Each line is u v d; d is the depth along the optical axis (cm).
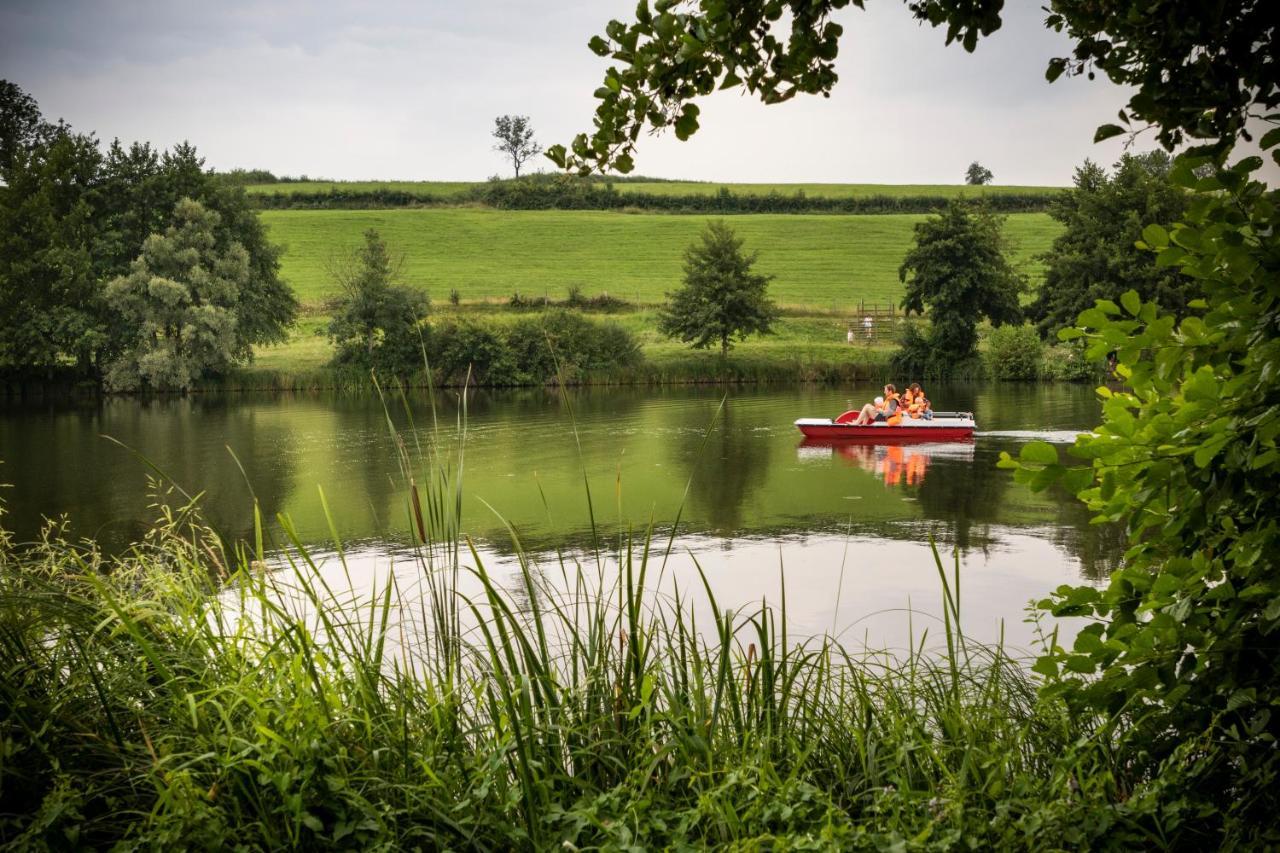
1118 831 283
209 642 367
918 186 10756
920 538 1259
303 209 9794
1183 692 300
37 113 7581
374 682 351
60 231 4959
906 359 4975
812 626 823
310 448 2352
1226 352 288
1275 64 292
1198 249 294
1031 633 768
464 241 8225
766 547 1201
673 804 317
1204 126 305
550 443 2400
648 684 339
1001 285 5053
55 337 4762
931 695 402
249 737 309
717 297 5131
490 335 4822
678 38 354
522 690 332
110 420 3247
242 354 5241
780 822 287
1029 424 2769
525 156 13362
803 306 6397
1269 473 280
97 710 334
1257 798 289
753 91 371
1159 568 330
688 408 3438
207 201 5388
